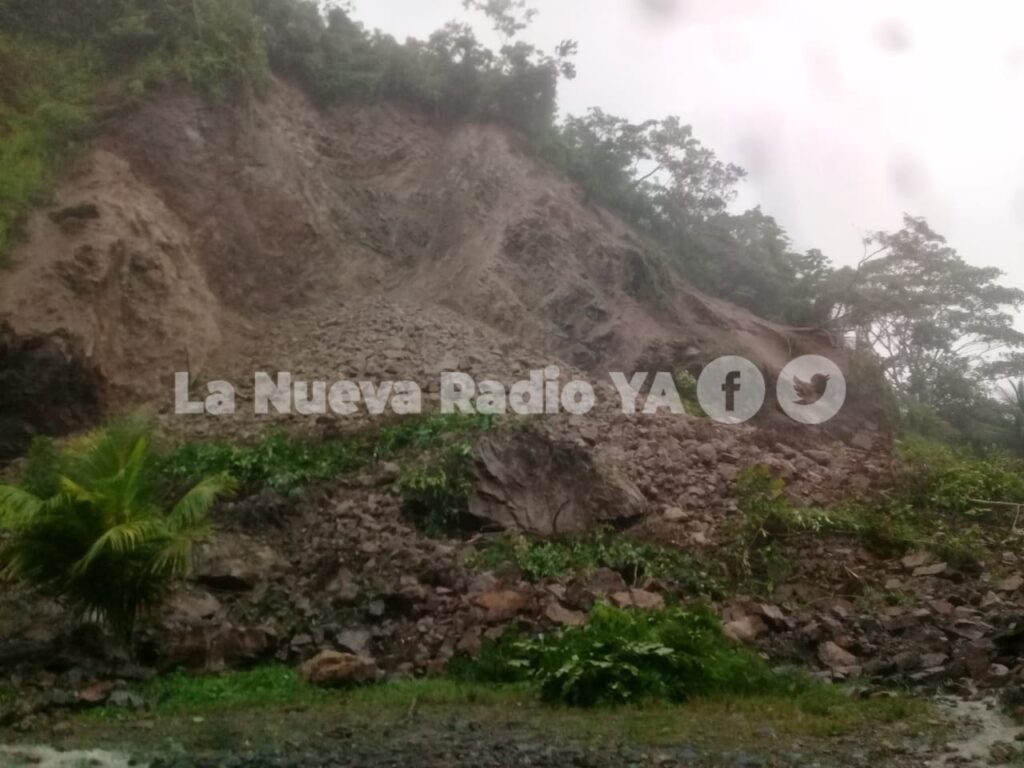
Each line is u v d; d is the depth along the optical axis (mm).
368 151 22719
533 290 19859
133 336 15547
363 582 9984
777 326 22984
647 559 11211
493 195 21938
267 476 12023
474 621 9266
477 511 11555
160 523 8406
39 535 8258
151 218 16969
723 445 14938
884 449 17156
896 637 9609
